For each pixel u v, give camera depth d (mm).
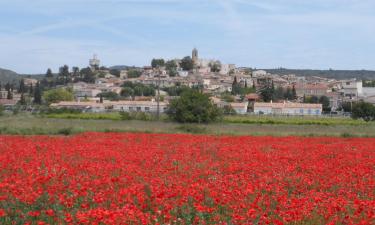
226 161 24594
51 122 64375
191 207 13914
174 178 18219
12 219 13188
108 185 16562
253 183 17453
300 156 27094
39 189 15070
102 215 11828
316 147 32531
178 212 13609
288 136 43719
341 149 31734
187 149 29375
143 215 12312
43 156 24672
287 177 19609
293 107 132250
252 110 134000
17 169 20109
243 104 135625
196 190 15250
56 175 18375
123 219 11891
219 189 16062
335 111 139125
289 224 12758
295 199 14328
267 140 37781
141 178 18469
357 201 14133
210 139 37875
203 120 71000
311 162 24734
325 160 25688
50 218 13031
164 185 16328
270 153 28359
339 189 17234
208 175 20031
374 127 64375
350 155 27922
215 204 14203
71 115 81062
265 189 16812
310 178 19562
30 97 189375
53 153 26016
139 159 24078
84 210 13578
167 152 27922
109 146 30344
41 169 20328
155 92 196375
